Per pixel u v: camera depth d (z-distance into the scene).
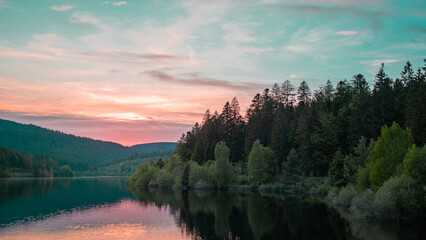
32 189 107.19
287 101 140.88
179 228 42.00
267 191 93.12
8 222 45.22
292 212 53.78
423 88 64.94
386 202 43.31
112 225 43.62
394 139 50.34
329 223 44.03
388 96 86.19
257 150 98.69
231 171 104.38
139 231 40.09
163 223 45.28
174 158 136.38
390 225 41.34
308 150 94.19
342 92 115.38
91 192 98.31
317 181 90.62
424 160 43.72
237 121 138.50
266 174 98.00
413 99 69.69
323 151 94.19
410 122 68.69
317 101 128.12
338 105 110.38
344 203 60.59
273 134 108.25
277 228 41.72
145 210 57.53
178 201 71.62
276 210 56.19
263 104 133.75
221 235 38.19
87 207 61.75
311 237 36.59
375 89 88.69
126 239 36.06
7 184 133.50
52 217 49.59
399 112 85.06
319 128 96.75
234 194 86.88
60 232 39.12
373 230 38.75
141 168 144.50
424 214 44.03
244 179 106.19
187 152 149.00
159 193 94.19
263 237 37.22
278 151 106.62
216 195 84.56
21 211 55.84
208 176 107.12
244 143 131.38
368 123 86.56
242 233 39.25
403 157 49.22
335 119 96.75
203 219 48.34
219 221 46.66
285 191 90.50
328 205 61.38
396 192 43.59
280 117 111.25
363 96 88.88
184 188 110.69
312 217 48.75
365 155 67.50
